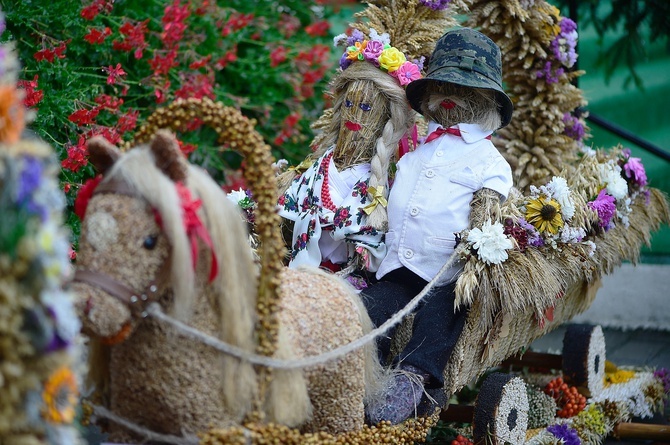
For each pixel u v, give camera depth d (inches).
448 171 132.5
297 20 228.8
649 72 246.1
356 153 137.5
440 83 137.5
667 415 195.8
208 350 90.8
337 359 103.3
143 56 192.5
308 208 136.1
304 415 99.0
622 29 242.5
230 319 91.2
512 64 172.6
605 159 163.2
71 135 168.9
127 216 83.7
